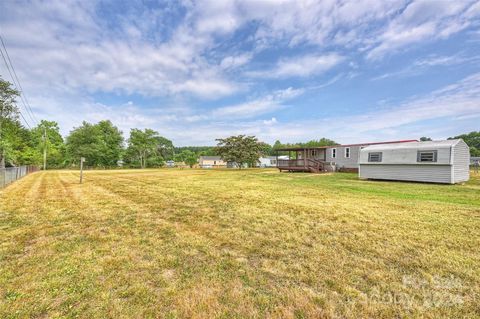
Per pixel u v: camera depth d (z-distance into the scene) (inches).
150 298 81.8
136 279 95.2
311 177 622.8
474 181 480.1
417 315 72.7
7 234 152.2
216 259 115.3
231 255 120.0
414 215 199.3
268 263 110.5
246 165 1594.5
